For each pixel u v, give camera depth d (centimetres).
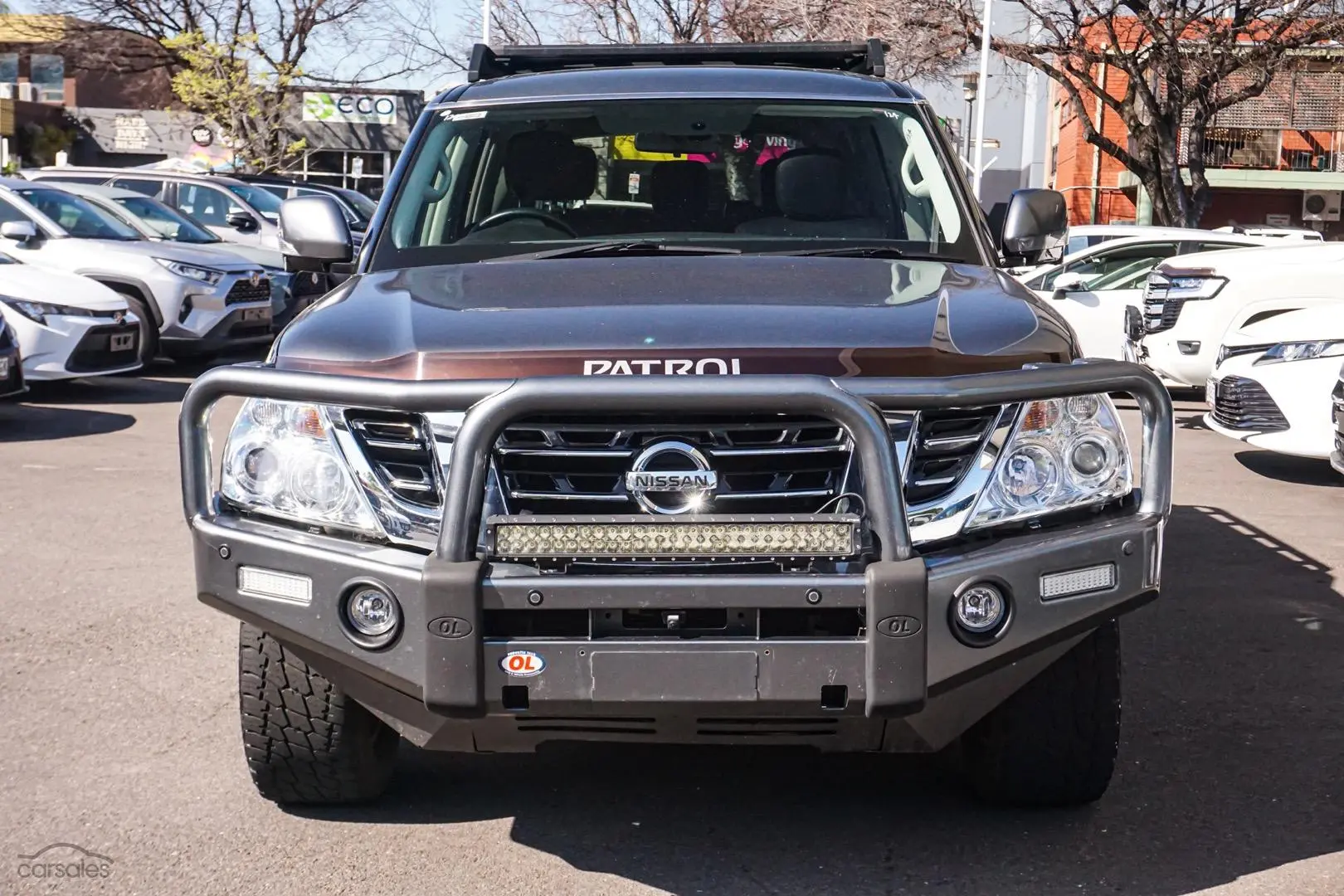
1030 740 401
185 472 365
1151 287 1360
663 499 341
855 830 407
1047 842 398
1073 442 367
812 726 352
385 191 496
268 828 406
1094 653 393
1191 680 552
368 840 399
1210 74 2506
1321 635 618
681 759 463
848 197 489
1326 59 2670
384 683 347
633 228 486
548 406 331
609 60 609
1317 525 866
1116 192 3800
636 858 389
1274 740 484
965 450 354
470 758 464
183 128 4753
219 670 553
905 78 2675
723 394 330
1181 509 920
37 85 5553
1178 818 415
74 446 1097
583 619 336
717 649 332
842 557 331
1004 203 521
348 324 381
